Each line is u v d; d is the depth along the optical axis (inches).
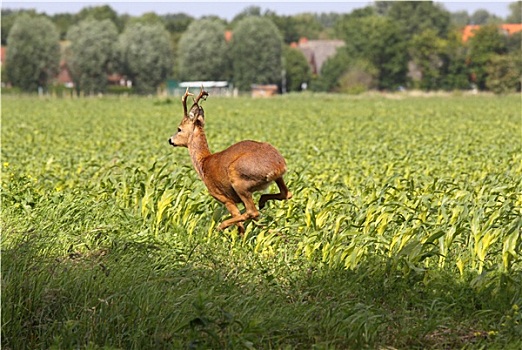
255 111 5349.4
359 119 4466.0
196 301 852.6
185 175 1393.9
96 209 1342.3
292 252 1149.7
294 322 879.1
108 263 1000.2
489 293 978.1
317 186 1501.0
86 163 1860.2
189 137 1090.1
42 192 1454.2
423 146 2561.5
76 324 804.0
